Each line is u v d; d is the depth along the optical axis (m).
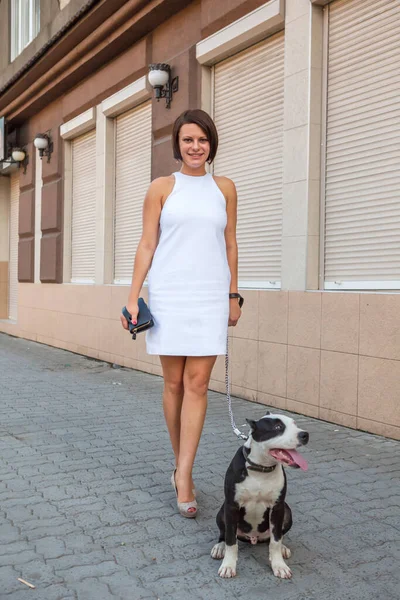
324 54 6.16
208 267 3.57
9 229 15.82
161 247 3.61
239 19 7.04
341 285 6.02
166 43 8.55
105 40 9.39
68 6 10.58
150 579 2.87
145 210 3.67
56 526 3.47
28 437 5.38
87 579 2.86
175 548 3.20
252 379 6.86
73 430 5.64
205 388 3.73
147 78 8.82
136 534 3.38
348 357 5.65
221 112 7.77
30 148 13.43
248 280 7.31
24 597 2.69
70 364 9.92
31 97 12.42
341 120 6.02
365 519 3.58
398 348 5.18
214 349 3.57
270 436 2.69
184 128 3.59
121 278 10.14
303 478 4.29
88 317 10.75
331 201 6.13
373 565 3.02
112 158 10.33
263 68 7.04
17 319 14.34
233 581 2.86
